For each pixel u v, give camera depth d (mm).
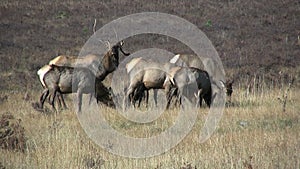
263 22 165125
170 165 36062
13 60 121188
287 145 40719
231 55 125938
